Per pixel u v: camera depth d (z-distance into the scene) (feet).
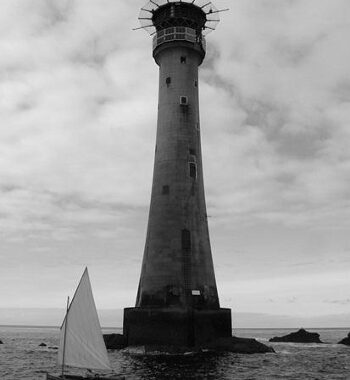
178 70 198.80
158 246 178.40
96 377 105.91
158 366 134.82
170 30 200.64
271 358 164.76
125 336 174.09
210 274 181.57
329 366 153.38
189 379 116.26
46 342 342.03
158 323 163.84
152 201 187.93
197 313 165.07
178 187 184.34
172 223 179.52
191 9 206.59
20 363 166.61
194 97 199.31
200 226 184.24
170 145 189.98
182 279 172.65
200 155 195.62
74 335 108.27
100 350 104.22
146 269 179.93
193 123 195.31
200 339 164.35
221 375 123.54
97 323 105.19
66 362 108.58
